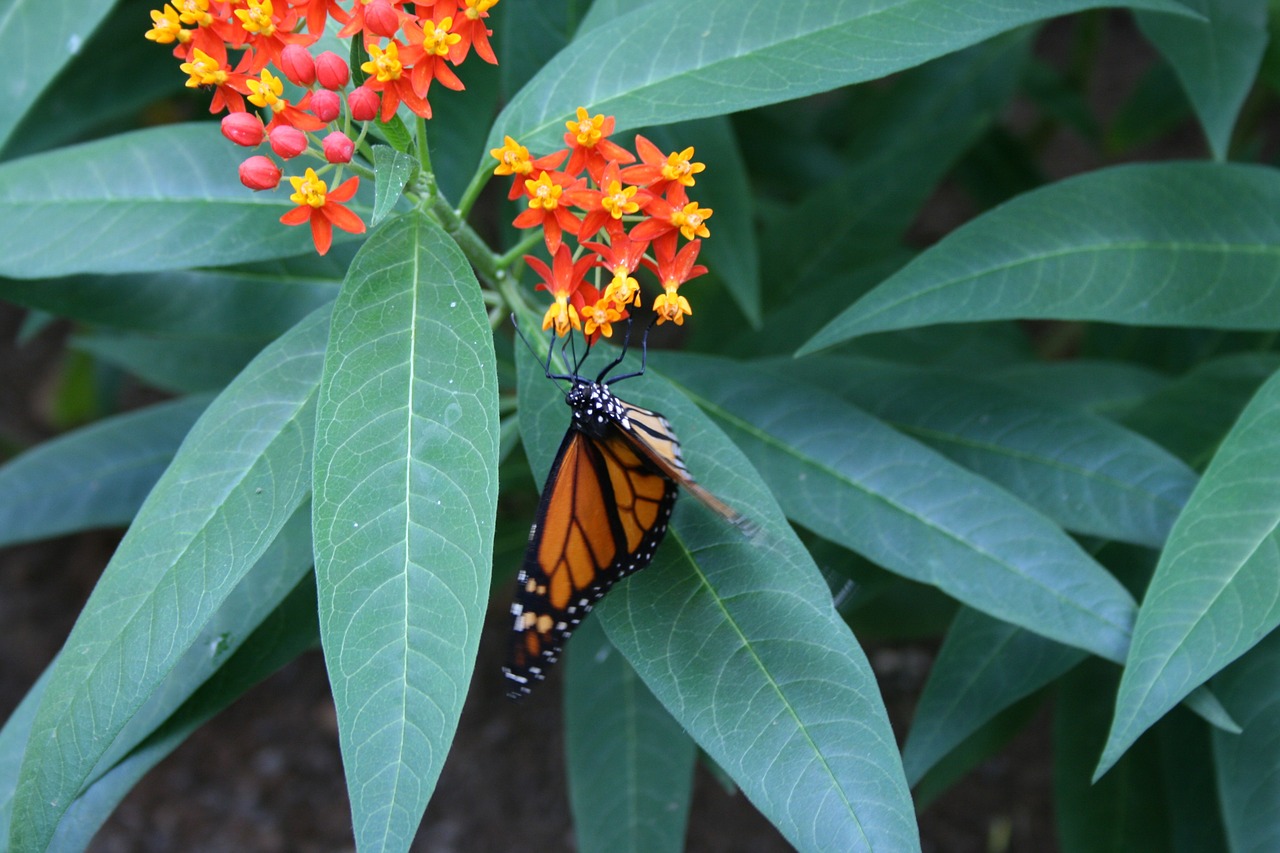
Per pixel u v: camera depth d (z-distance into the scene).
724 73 0.61
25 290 0.67
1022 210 0.63
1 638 1.15
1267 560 0.59
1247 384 0.70
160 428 0.77
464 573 0.56
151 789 1.08
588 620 0.73
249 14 0.58
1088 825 0.72
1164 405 0.70
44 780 0.57
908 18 0.60
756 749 0.58
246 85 0.59
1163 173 0.64
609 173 0.59
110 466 0.77
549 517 0.56
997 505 0.63
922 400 0.68
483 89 0.72
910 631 0.77
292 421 0.60
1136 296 0.63
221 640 0.63
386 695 0.55
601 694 0.72
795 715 0.58
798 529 0.71
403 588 0.56
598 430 0.57
